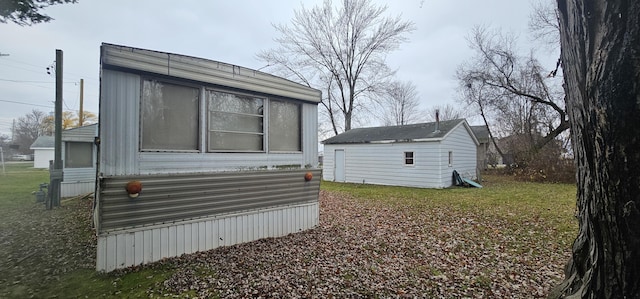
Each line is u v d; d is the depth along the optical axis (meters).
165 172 4.00
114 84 3.62
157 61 3.90
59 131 8.48
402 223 6.40
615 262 1.49
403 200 9.51
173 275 3.64
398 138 14.03
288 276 3.60
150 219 4.03
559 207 7.92
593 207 1.60
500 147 22.45
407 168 13.70
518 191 11.39
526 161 16.19
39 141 30.22
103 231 3.69
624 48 1.24
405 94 33.03
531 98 16.62
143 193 3.85
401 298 3.06
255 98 5.05
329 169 17.06
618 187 1.39
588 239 1.86
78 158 10.80
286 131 5.54
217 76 4.48
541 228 5.78
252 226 5.11
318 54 23.27
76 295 3.17
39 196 9.28
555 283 3.32
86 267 3.96
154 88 3.95
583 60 1.51
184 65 4.14
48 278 3.61
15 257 4.38
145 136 3.86
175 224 4.26
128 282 3.47
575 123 1.74
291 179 5.58
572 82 1.71
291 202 5.70
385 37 21.95
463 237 5.28
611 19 1.28
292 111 5.65
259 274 3.66
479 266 3.92
